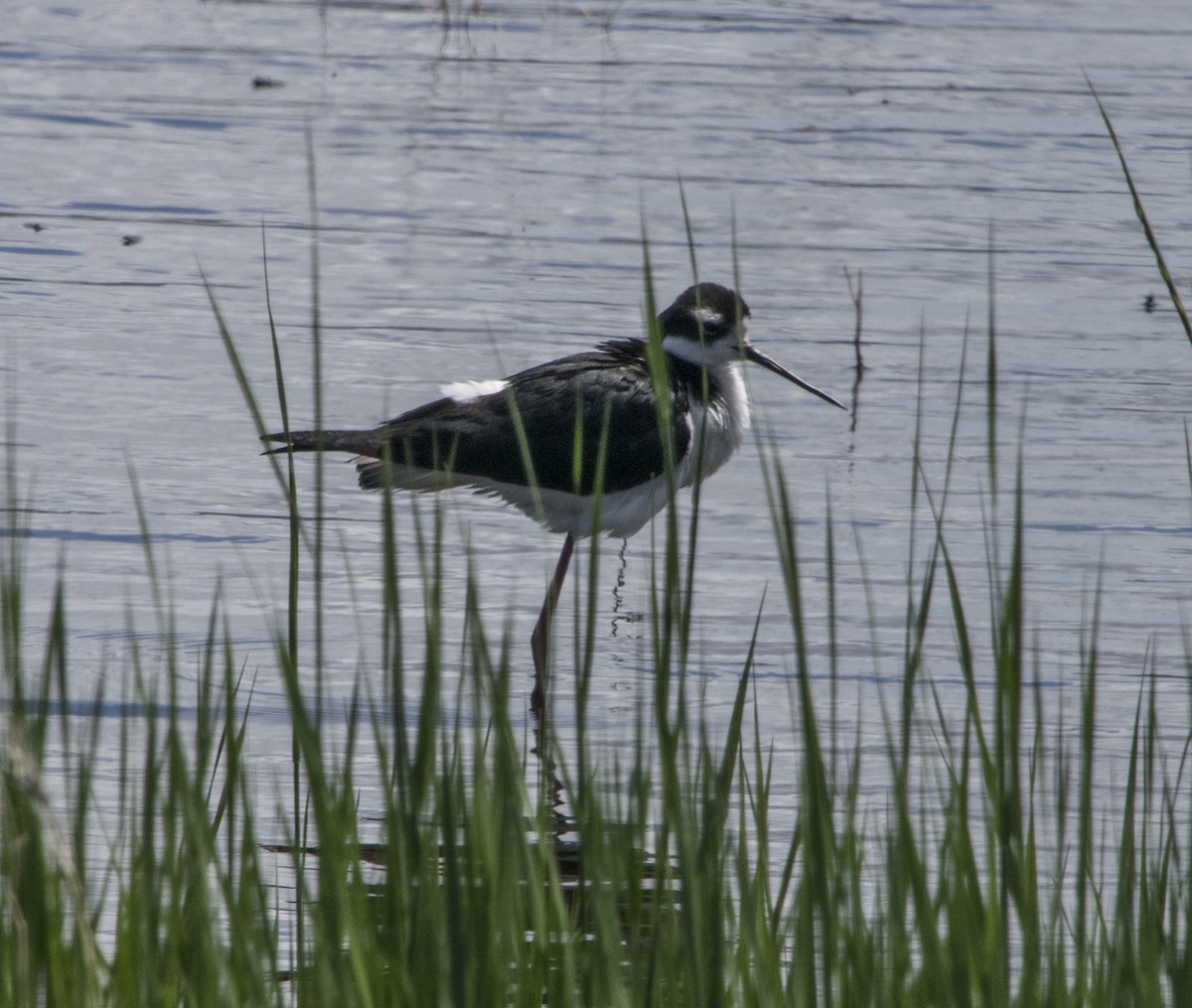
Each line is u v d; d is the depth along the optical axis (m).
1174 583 12.50
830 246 19.50
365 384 15.80
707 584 12.50
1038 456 14.75
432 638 5.33
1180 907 6.30
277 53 26.31
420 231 19.62
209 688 5.65
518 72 25.75
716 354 13.27
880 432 15.24
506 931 5.32
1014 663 5.40
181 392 15.57
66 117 22.83
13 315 17.00
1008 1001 5.42
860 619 11.89
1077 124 23.61
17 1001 5.29
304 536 5.46
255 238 19.30
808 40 27.62
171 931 5.51
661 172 21.69
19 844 5.14
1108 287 18.58
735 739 5.50
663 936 5.39
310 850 8.20
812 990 5.43
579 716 5.23
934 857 8.03
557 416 12.39
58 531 12.62
